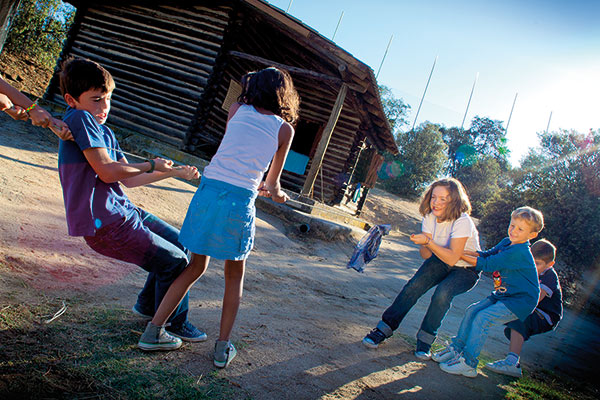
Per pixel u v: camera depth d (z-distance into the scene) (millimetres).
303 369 2662
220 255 2221
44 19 16359
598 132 18203
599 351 7473
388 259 11195
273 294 4359
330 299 5020
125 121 10688
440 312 3539
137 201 5824
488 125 41219
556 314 4113
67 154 2082
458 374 3438
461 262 3594
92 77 2068
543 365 5043
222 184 2242
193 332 2637
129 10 11078
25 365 1887
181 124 10328
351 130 13195
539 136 19875
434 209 3424
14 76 13820
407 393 2770
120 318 2639
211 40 10289
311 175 9773
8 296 2424
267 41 11688
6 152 5594
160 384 2043
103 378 1961
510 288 3504
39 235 3479
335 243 8984
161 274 2457
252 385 2281
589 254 16391
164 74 10570
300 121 13352
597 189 17125
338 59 9062
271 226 7727
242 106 2412
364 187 18141
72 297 2713
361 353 3295
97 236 2207
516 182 19781
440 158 32344
